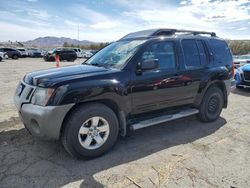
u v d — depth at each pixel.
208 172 3.32
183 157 3.75
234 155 3.84
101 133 3.74
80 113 3.45
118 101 3.81
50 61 29.91
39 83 3.46
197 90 4.97
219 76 5.29
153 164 3.53
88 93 3.48
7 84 9.88
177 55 4.62
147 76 4.12
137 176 3.21
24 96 3.59
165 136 4.59
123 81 3.85
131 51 4.15
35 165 3.44
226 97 5.66
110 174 3.25
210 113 5.36
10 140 4.22
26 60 31.22
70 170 3.33
